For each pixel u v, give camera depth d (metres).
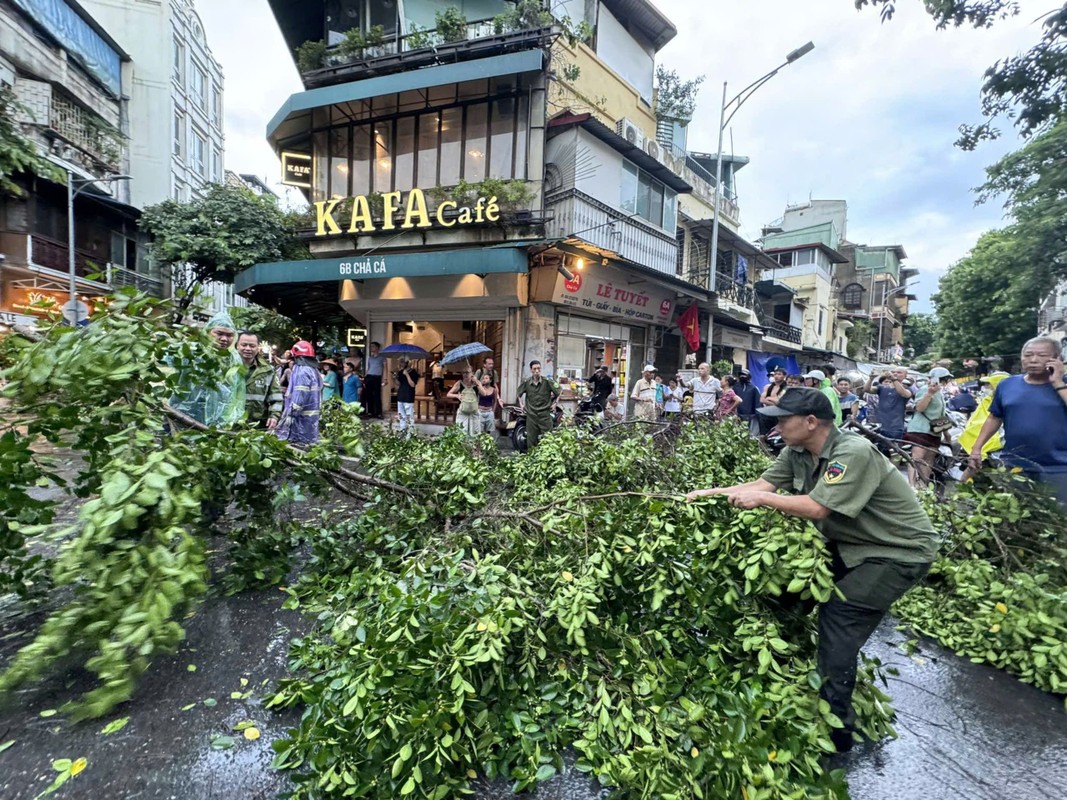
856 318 35.44
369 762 1.76
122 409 2.52
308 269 9.80
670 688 2.09
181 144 21.56
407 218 10.73
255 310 12.51
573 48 11.97
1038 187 6.13
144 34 19.23
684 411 7.17
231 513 4.43
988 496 3.58
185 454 2.71
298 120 11.95
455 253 9.03
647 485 3.99
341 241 11.72
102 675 1.86
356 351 14.05
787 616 2.39
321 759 1.72
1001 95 4.77
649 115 15.81
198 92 23.39
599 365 13.11
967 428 5.07
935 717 2.41
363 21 12.11
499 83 10.53
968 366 10.61
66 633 1.94
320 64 11.89
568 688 2.19
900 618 3.36
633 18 14.49
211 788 1.84
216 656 2.62
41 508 2.63
